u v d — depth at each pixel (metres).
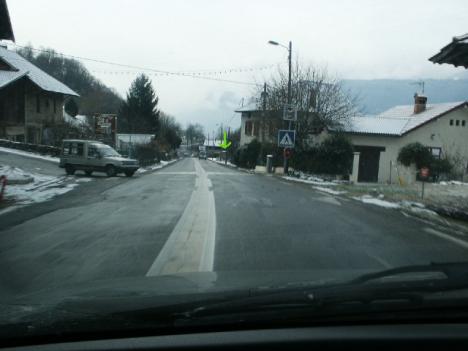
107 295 3.07
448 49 10.91
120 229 9.03
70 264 6.25
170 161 73.25
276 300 2.68
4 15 16.98
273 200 14.45
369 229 9.30
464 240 8.36
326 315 2.45
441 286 2.84
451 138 35.88
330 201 14.55
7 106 42.59
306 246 7.49
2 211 11.54
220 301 2.74
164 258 6.59
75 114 73.69
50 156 36.81
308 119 33.19
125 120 73.81
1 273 5.77
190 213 11.30
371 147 35.12
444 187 21.33
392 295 2.67
